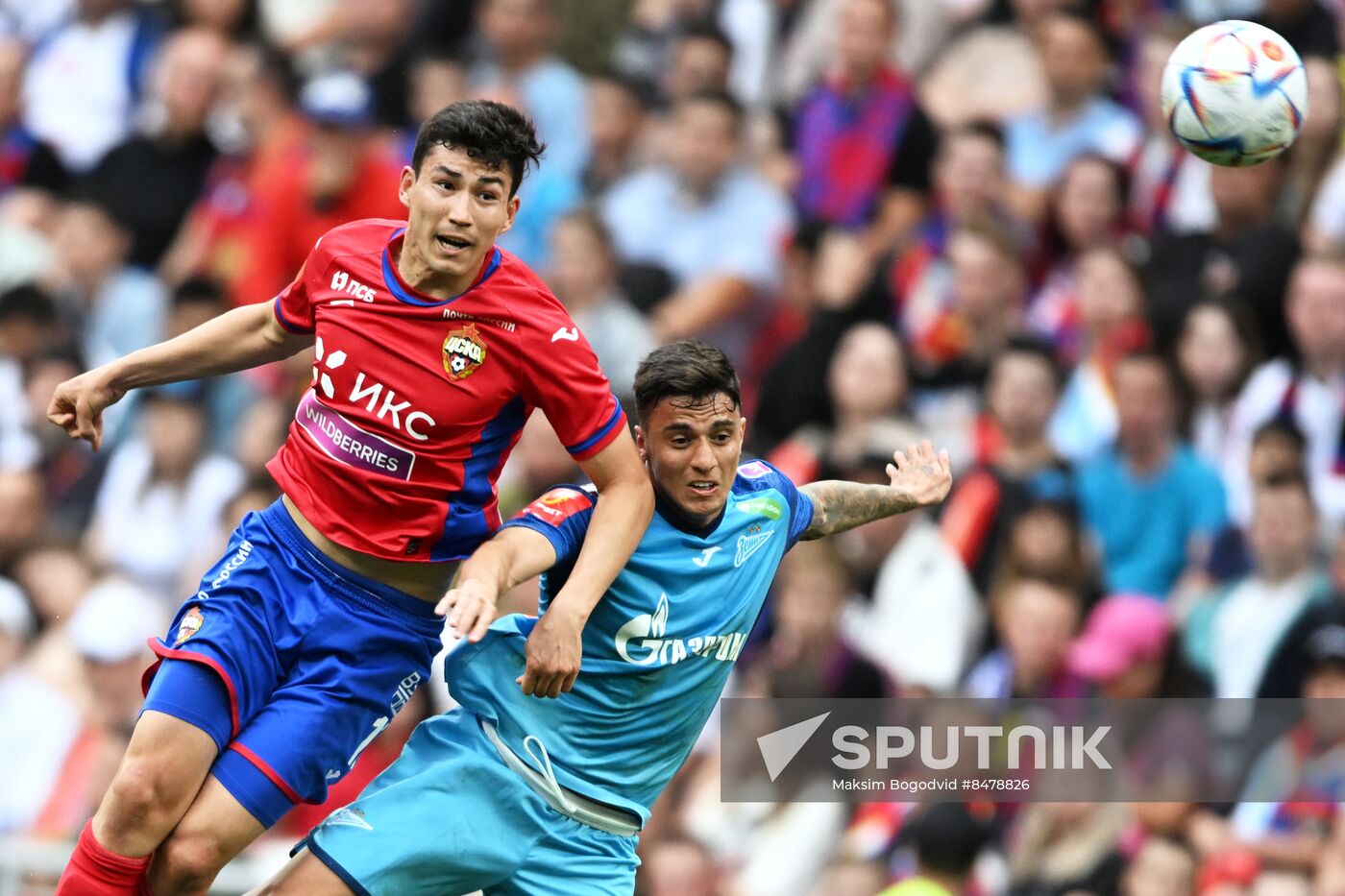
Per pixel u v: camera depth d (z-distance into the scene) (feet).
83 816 97.91
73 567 106.93
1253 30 59.41
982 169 109.29
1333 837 89.45
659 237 112.88
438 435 48.78
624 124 118.42
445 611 44.52
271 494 104.94
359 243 49.60
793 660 95.66
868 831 91.50
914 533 98.22
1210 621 95.86
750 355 112.57
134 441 110.42
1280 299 103.60
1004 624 96.27
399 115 119.75
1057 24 112.68
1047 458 101.86
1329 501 100.22
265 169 116.16
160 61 127.44
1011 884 89.71
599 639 50.44
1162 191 110.63
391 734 88.43
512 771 50.62
